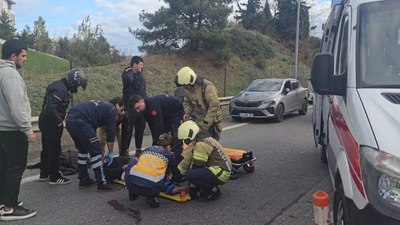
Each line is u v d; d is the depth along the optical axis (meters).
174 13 20.66
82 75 6.10
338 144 3.92
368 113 3.08
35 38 33.88
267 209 5.18
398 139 2.77
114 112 6.11
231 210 5.16
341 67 4.18
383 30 3.75
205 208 5.24
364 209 2.81
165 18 20.08
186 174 5.38
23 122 4.61
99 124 6.02
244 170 6.85
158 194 5.22
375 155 2.78
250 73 23.97
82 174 6.04
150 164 5.17
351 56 3.71
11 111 4.53
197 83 6.33
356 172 3.01
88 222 4.77
